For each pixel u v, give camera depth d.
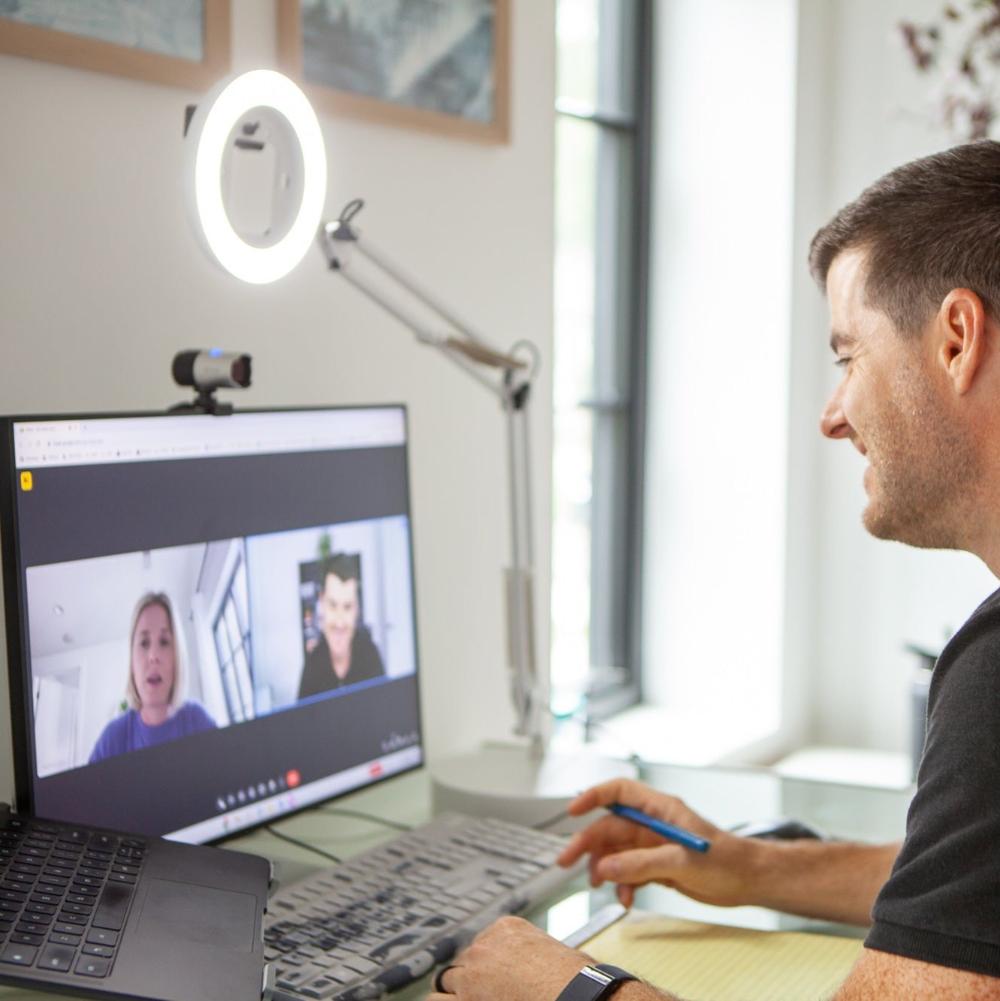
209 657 1.14
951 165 0.90
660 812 1.22
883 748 3.11
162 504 1.09
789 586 2.94
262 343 1.52
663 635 3.03
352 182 1.63
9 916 0.82
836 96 3.00
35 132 1.25
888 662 3.08
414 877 1.15
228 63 1.42
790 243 2.82
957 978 0.73
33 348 1.26
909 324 0.89
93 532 1.03
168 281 1.40
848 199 3.01
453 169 1.82
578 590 2.89
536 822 1.35
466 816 1.33
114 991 0.79
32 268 1.26
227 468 1.16
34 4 1.22
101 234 1.32
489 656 1.95
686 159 2.92
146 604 1.08
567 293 2.79
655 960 1.05
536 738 1.51
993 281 0.85
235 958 0.86
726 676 2.97
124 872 0.91
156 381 1.39
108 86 1.31
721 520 2.94
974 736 0.76
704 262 2.91
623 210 2.92
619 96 2.88
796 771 2.86
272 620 1.21
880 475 0.93
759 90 2.83
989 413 0.86
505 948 0.94
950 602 3.01
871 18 2.95
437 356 1.81
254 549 1.19
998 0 2.73
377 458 1.35
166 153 1.39
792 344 2.86
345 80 1.60
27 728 0.97
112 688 1.05
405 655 1.39
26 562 0.98
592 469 2.92
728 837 1.19
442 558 1.84
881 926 0.78
